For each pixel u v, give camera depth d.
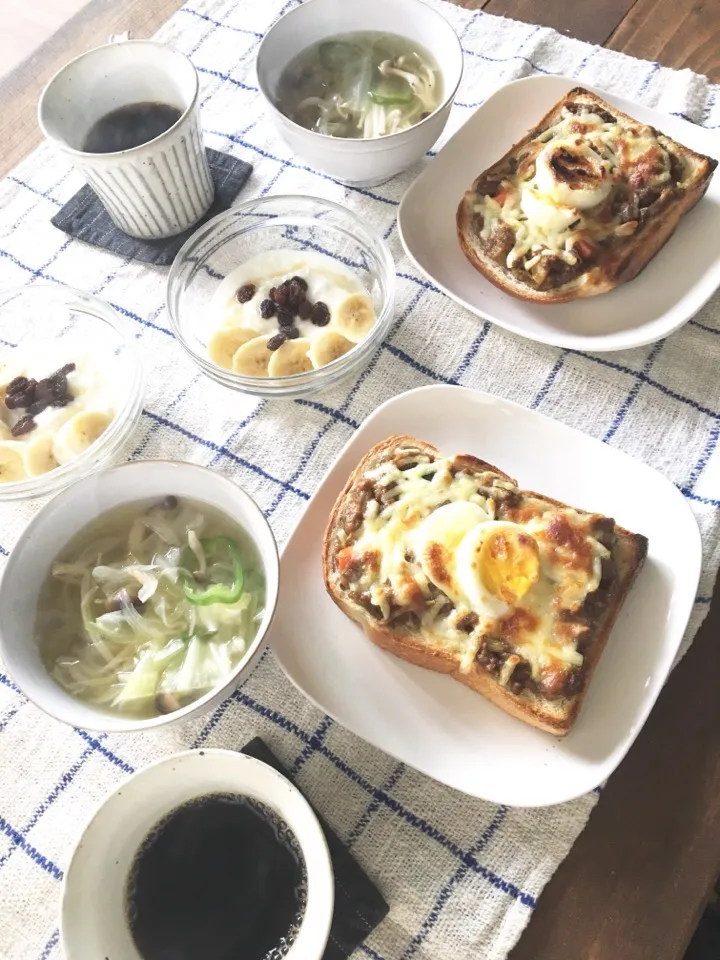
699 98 0.48
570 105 0.44
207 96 0.53
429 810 0.31
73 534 0.34
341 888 0.30
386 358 0.42
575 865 0.30
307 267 0.44
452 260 0.44
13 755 0.34
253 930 0.27
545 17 0.54
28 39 0.59
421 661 0.32
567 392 0.40
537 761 0.30
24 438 0.40
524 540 0.30
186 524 0.34
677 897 0.29
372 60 0.48
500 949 0.28
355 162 0.43
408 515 0.32
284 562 0.35
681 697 0.33
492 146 0.46
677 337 0.41
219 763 0.28
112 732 0.28
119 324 0.42
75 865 0.26
